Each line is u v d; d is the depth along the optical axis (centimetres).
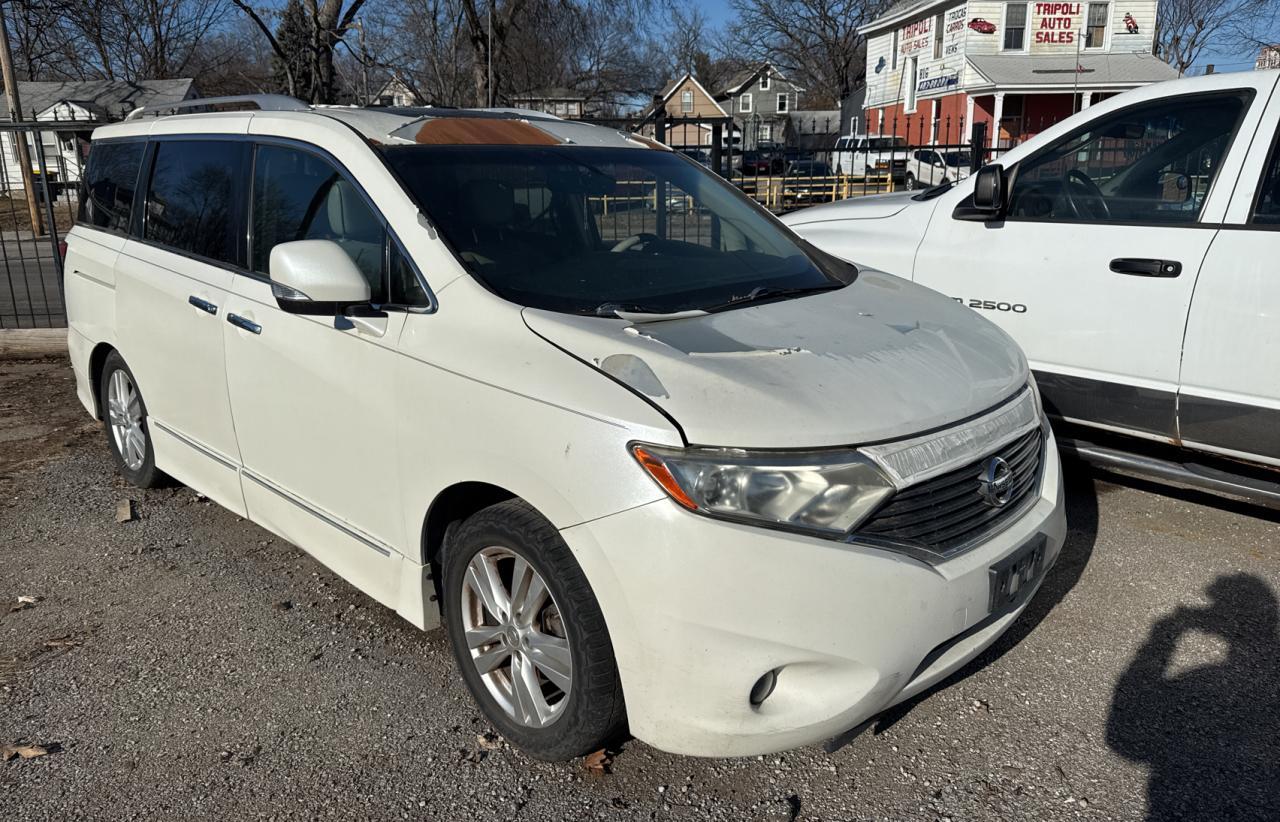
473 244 305
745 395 242
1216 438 402
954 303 352
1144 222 418
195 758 288
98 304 469
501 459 260
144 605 381
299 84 2478
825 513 234
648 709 245
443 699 315
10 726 304
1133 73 2948
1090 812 263
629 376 247
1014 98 3112
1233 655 337
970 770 281
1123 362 423
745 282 333
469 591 291
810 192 1317
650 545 232
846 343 280
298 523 354
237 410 371
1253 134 392
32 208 1564
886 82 3906
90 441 588
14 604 383
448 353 278
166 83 3609
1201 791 270
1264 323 379
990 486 264
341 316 310
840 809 265
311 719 306
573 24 3200
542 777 278
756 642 231
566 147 370
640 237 356
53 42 3438
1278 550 414
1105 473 503
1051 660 335
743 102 6519
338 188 332
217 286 376
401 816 263
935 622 245
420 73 2466
